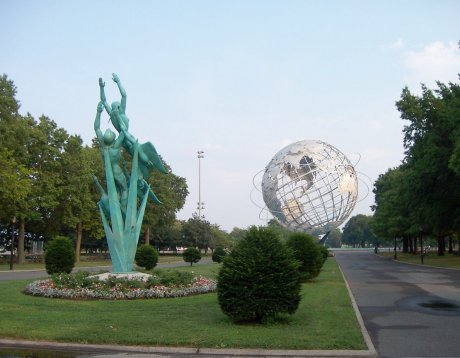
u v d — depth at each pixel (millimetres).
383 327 11484
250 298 11000
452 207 40281
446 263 40906
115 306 14055
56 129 47906
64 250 24016
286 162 40844
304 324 11109
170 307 13820
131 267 19281
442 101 39688
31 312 12789
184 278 18000
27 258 55656
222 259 11719
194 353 8805
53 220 50312
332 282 22656
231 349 8883
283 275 11242
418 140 40875
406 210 55094
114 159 19625
